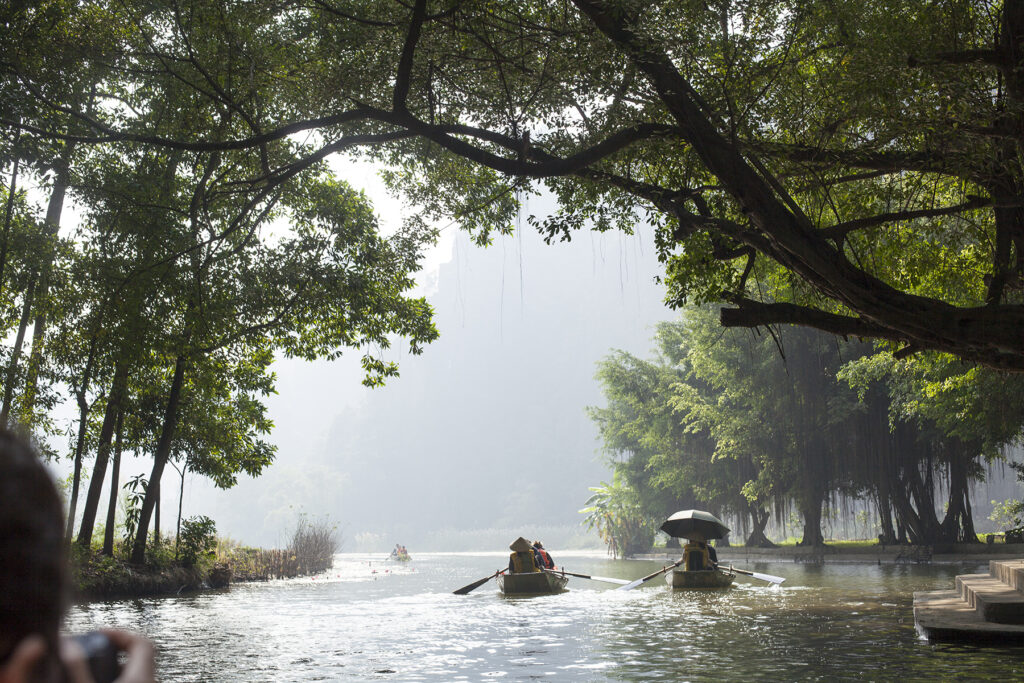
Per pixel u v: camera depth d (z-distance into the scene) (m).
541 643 14.65
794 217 11.15
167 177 21.95
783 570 35.84
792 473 46.41
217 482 30.58
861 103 10.84
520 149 12.09
